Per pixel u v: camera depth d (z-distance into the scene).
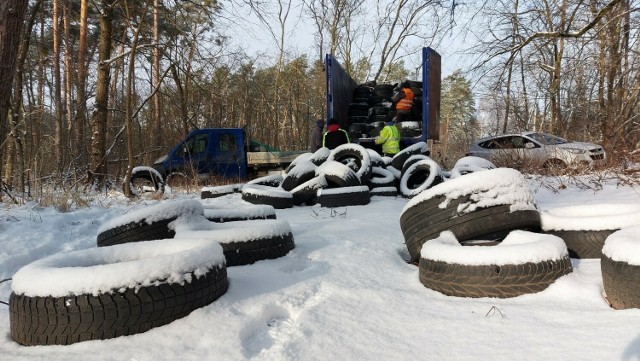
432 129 13.02
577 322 2.56
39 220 6.23
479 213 3.86
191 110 17.59
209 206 6.57
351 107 14.80
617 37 10.63
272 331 2.88
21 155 9.85
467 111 51.22
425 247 3.71
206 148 13.74
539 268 3.13
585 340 2.31
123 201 8.92
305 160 9.38
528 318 2.70
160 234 4.62
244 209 5.72
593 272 3.46
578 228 3.99
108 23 13.00
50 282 2.70
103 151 12.52
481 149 14.93
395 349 2.46
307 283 3.61
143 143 18.38
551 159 12.13
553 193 8.64
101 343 2.62
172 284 2.83
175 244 3.44
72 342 2.64
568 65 12.02
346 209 7.71
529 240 3.50
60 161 12.60
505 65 8.89
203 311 2.94
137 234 4.57
